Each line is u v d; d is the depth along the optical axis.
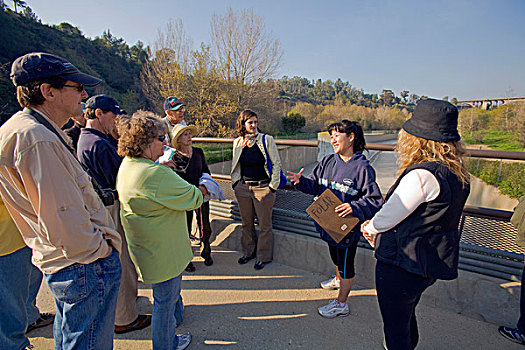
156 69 27.36
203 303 2.60
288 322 2.34
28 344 1.82
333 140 2.24
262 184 3.05
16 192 1.25
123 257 2.14
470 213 2.38
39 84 1.31
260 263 3.18
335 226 2.07
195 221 3.96
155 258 1.69
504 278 2.29
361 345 2.10
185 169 2.93
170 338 1.88
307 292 2.75
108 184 2.03
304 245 3.11
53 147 1.22
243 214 3.22
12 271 1.66
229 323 2.34
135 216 1.65
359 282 2.84
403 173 1.49
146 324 2.30
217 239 3.77
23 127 1.19
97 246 1.35
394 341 1.61
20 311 1.73
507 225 2.25
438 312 2.42
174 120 3.54
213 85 23.67
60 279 1.33
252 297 2.68
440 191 1.36
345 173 2.19
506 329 2.15
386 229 1.49
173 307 1.87
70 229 1.23
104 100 2.16
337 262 2.32
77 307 1.37
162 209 1.66
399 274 1.50
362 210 2.02
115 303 1.55
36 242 1.34
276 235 3.28
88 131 2.09
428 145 1.43
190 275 3.07
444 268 1.45
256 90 27.17
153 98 30.12
